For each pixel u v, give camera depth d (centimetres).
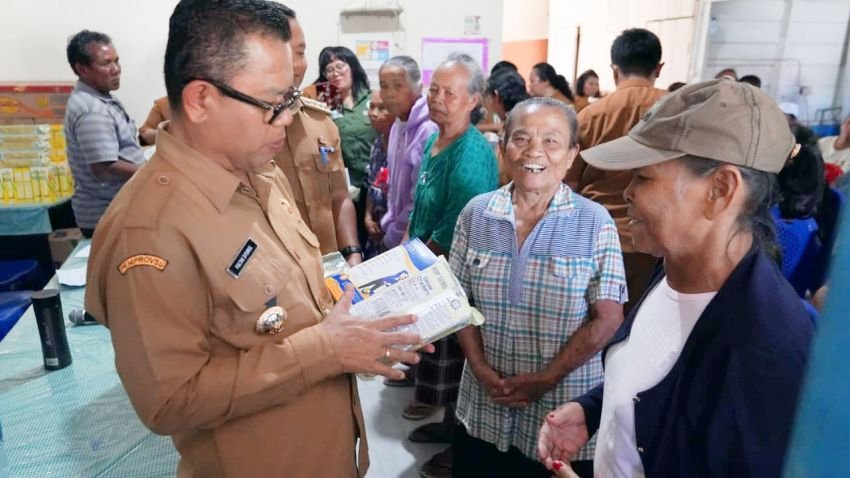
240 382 77
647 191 75
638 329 88
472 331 143
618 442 84
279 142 84
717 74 478
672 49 534
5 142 319
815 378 27
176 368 75
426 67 428
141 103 407
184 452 89
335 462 96
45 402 126
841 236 26
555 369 128
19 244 337
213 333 82
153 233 74
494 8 423
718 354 67
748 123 67
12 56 377
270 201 92
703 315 71
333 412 96
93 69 254
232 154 81
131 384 75
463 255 141
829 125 389
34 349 153
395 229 238
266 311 83
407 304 97
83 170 260
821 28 390
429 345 96
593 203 132
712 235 72
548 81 432
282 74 78
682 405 71
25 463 106
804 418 28
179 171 79
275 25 77
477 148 184
